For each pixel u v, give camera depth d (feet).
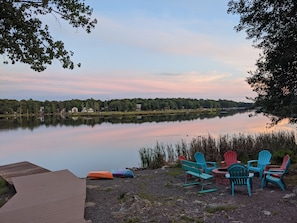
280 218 14.92
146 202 17.76
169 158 39.75
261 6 22.41
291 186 21.58
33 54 21.34
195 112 278.67
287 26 21.50
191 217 15.43
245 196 19.60
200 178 23.50
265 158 26.04
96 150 61.11
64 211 14.93
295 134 38.91
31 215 14.39
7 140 81.71
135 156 53.01
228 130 83.71
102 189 22.81
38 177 23.21
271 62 21.94
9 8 18.54
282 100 21.42
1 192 21.83
